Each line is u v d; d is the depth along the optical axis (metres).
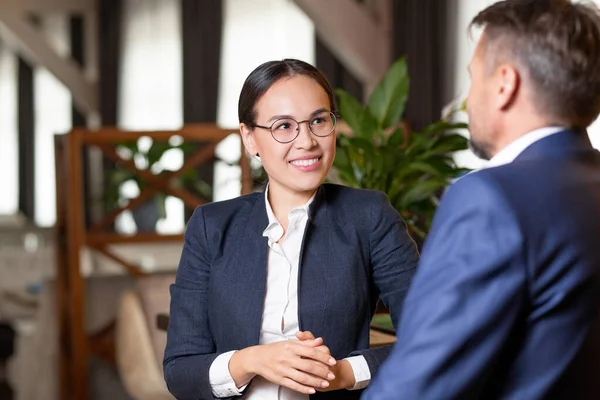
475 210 1.18
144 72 9.91
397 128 2.98
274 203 1.92
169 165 8.88
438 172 2.95
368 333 1.87
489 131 1.31
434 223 1.24
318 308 1.81
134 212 8.87
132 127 10.06
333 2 7.85
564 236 1.18
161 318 3.16
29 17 10.52
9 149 11.45
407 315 1.20
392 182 2.96
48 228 10.05
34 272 8.57
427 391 1.15
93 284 4.95
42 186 11.14
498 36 1.28
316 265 1.84
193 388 1.84
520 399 1.19
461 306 1.15
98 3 10.20
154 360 4.15
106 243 4.95
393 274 1.88
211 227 1.92
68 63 10.22
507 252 1.15
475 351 1.15
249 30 9.21
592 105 1.26
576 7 1.26
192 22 9.00
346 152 3.01
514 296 1.16
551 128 1.27
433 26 7.10
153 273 5.07
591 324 1.20
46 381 5.09
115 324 4.94
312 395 1.82
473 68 1.33
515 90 1.27
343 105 3.07
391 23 7.75
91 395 4.89
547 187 1.20
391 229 1.91
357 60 8.01
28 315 6.85
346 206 1.92
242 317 1.83
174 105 9.61
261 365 1.72
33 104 11.11
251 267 1.86
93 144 4.87
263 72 1.85
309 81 1.84
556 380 1.19
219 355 1.81
